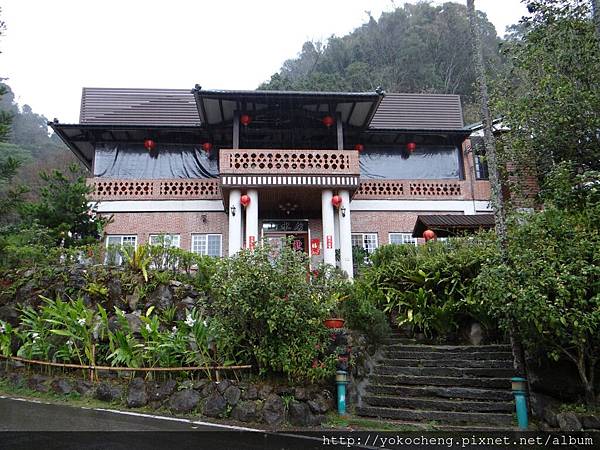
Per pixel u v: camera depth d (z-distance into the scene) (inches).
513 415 286.7
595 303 256.5
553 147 408.8
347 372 323.9
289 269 314.0
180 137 740.7
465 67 1713.8
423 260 443.8
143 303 373.1
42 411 284.4
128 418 278.8
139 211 683.4
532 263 270.8
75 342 341.1
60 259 418.9
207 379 311.9
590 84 397.7
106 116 737.6
